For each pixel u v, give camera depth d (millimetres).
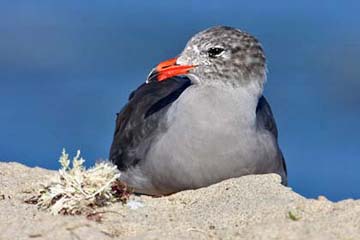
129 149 14250
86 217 10781
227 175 13258
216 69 13414
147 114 14234
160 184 13695
